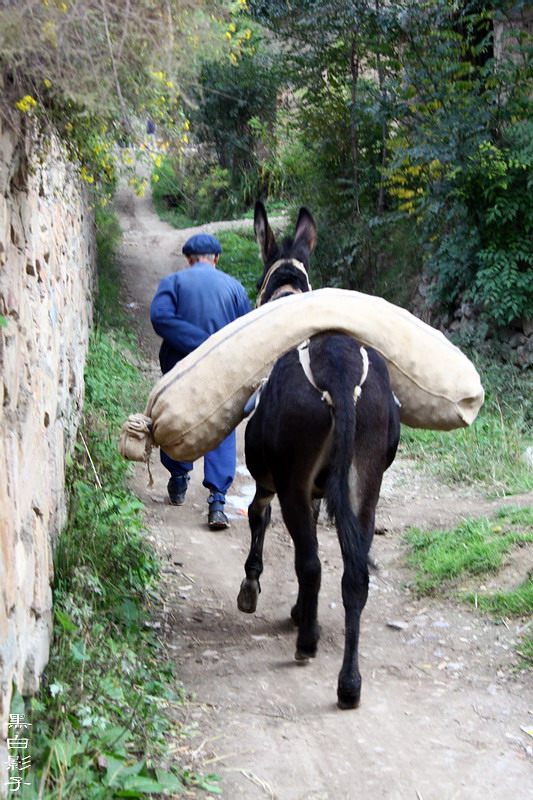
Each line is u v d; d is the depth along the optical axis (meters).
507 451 8.05
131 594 5.09
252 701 4.16
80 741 3.21
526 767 3.56
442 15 12.25
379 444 4.01
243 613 5.32
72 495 5.71
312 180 15.83
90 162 3.86
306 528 4.19
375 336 4.43
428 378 4.53
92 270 14.42
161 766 3.43
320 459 4.04
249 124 21.64
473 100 10.47
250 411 4.47
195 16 2.95
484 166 9.91
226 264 18.81
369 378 4.06
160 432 4.48
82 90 2.89
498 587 5.23
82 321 9.92
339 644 4.84
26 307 3.70
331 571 6.00
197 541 6.60
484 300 10.35
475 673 4.40
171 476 7.43
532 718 3.95
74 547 4.85
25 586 3.22
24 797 2.75
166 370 7.01
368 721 3.95
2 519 2.76
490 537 5.89
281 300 4.60
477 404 4.68
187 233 22.34
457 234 10.69
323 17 13.90
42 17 2.70
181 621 5.15
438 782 3.46
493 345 10.33
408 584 5.57
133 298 16.81
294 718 3.98
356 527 3.77
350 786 3.44
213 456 6.87
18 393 3.31
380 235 14.34
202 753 3.66
